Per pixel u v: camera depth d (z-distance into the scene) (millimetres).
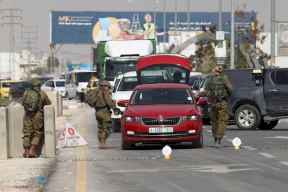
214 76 45000
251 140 50594
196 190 28125
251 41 130000
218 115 45000
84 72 154125
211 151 42844
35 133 42531
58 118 86562
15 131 43188
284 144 47250
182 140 44125
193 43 147250
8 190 29641
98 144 49844
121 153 43000
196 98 47906
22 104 42625
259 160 37562
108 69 90062
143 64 67562
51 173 34375
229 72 62719
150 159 39250
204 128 65000
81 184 30422
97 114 46344
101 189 28984
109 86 46281
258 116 62000
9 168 37375
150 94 47250
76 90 153250
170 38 166750
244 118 62500
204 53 140625
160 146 47344
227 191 27719
